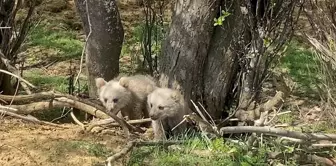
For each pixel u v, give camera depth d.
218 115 8.03
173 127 7.85
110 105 8.01
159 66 8.20
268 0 7.68
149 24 9.20
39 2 11.27
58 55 10.00
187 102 7.94
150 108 7.84
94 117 8.13
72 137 7.66
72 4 11.73
